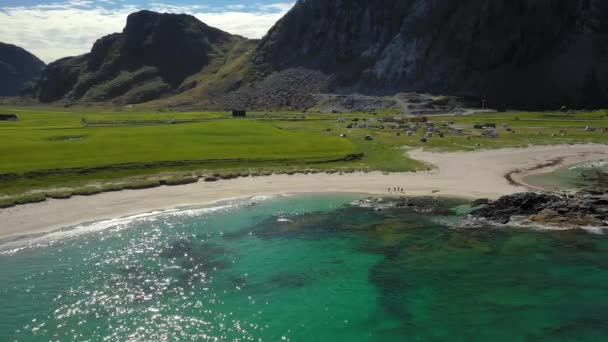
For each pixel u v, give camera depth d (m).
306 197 56.12
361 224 45.84
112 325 27.64
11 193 52.94
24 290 31.53
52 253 37.91
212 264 36.31
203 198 55.00
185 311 29.33
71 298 30.64
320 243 40.81
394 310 29.61
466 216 47.44
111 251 38.59
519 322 28.05
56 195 52.69
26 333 26.67
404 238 41.78
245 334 26.95
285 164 71.31
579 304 29.94
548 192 54.09
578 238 40.56
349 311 29.50
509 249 38.59
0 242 39.97
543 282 32.84
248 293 31.73
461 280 33.44
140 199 53.78
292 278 34.03
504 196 48.53
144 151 73.75
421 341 26.36
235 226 45.38
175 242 40.88
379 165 72.44
